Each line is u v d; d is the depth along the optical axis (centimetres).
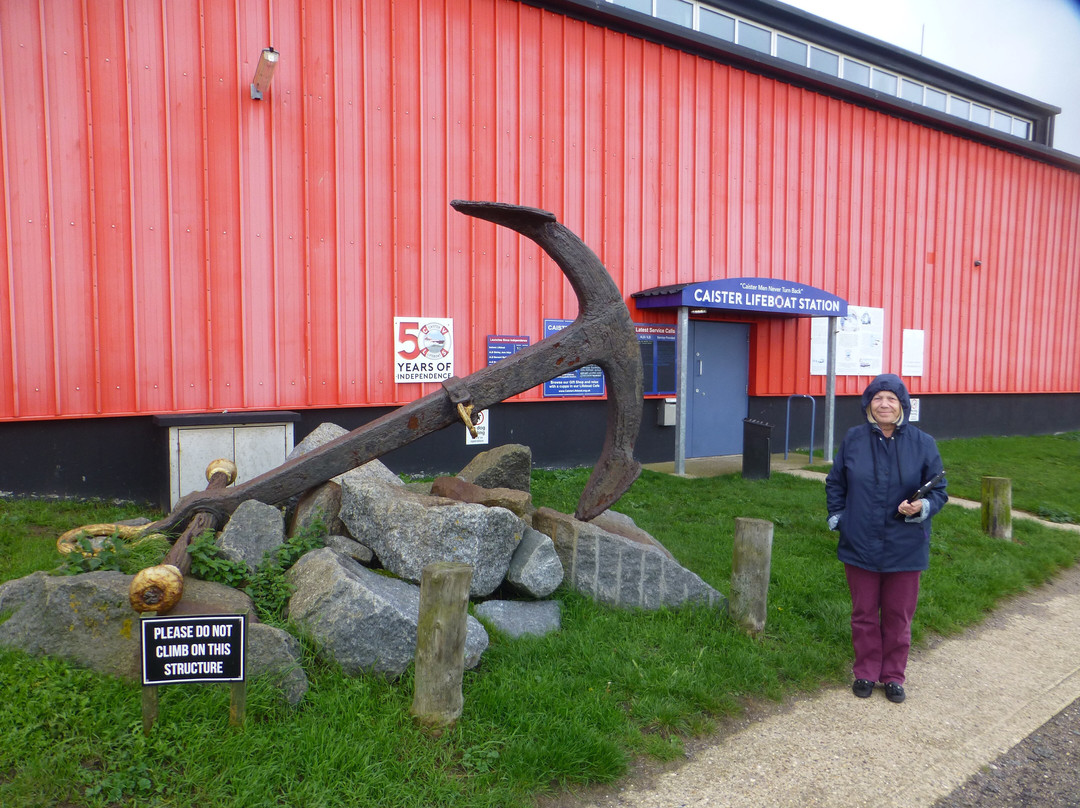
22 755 251
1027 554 650
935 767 314
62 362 673
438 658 298
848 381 1331
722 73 1106
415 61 851
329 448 450
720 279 1073
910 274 1373
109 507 684
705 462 1127
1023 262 1560
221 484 489
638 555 452
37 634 303
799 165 1202
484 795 263
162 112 712
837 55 1395
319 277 803
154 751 261
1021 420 1612
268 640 306
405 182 852
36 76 655
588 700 333
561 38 957
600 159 998
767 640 430
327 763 262
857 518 379
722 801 281
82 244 679
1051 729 353
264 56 680
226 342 752
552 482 890
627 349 477
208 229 739
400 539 409
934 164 1384
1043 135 1761
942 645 459
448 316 888
